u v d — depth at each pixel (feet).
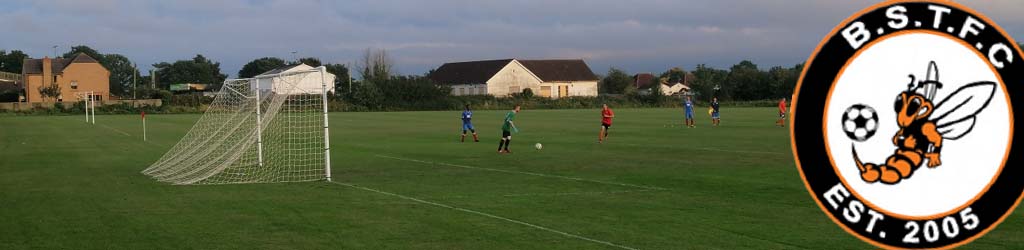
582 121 181.16
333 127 160.56
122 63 626.64
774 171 70.69
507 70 417.08
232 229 45.09
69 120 209.15
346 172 74.23
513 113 94.99
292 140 121.08
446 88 320.91
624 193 57.98
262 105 88.94
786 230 42.98
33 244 41.39
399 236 42.57
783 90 345.31
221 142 88.63
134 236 43.34
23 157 93.71
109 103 282.97
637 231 43.19
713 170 72.38
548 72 436.76
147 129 161.17
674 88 518.78
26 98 359.66
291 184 65.31
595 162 81.30
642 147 100.12
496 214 49.01
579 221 46.37
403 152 97.09
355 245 40.47
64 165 83.35
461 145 108.17
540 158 86.58
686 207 51.06
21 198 57.67
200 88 455.63
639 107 326.85
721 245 39.45
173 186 64.28
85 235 43.73
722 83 369.09
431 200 55.26
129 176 72.23
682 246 39.32
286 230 44.60
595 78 444.14
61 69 365.40
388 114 245.45
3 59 511.81
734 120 175.01
